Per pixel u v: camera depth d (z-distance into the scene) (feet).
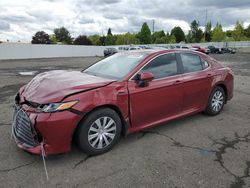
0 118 17.57
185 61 16.49
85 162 11.84
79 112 11.33
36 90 12.14
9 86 30.94
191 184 10.34
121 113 12.91
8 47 95.91
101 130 12.38
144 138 14.60
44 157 12.01
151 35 286.25
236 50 180.14
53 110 10.94
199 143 14.15
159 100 14.46
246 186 10.29
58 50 118.52
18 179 10.46
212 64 18.39
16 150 12.80
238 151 13.28
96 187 10.05
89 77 13.79
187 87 15.98
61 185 10.13
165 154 12.78
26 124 11.34
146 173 11.05
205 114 18.76
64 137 11.21
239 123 17.43
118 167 11.48
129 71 13.80
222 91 18.98
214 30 280.92
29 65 64.80
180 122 17.34
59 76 13.97
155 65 14.71
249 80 37.14
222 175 11.02
